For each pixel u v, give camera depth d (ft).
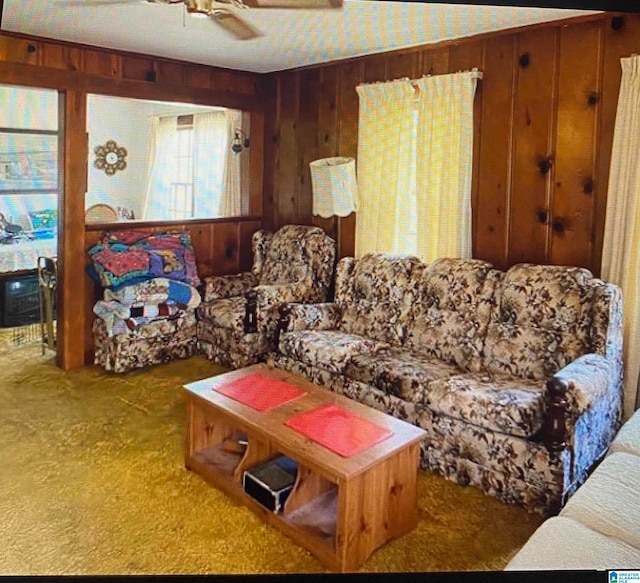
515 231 12.05
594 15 10.57
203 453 9.61
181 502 8.63
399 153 13.73
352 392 10.95
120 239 14.85
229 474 9.04
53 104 20.34
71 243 14.25
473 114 12.44
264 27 11.86
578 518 5.76
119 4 10.49
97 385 13.35
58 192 14.20
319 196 14.78
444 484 9.30
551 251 11.57
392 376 10.19
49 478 9.25
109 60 14.21
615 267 10.50
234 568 7.23
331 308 13.43
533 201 11.73
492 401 8.88
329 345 11.75
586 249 11.09
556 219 11.44
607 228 10.61
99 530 7.91
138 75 14.74
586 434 8.74
